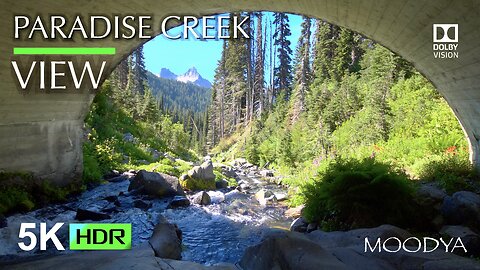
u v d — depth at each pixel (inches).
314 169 557.0
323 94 1003.3
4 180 358.0
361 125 682.8
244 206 444.8
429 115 589.9
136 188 456.8
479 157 356.5
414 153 473.4
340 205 278.2
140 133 940.6
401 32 317.1
